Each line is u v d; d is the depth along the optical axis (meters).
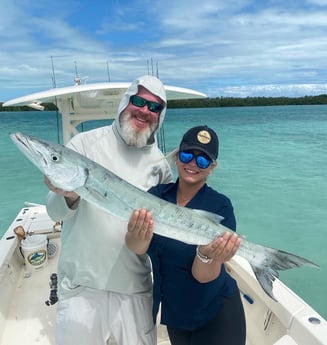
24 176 12.52
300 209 8.87
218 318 2.19
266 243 6.92
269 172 13.02
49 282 3.70
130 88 2.41
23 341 2.88
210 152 2.12
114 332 2.40
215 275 2.01
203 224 2.15
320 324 2.42
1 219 8.56
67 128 4.40
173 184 2.36
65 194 2.02
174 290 2.15
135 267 2.38
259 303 3.10
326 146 19.31
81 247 2.30
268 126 32.69
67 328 2.35
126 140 2.37
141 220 1.91
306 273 5.84
